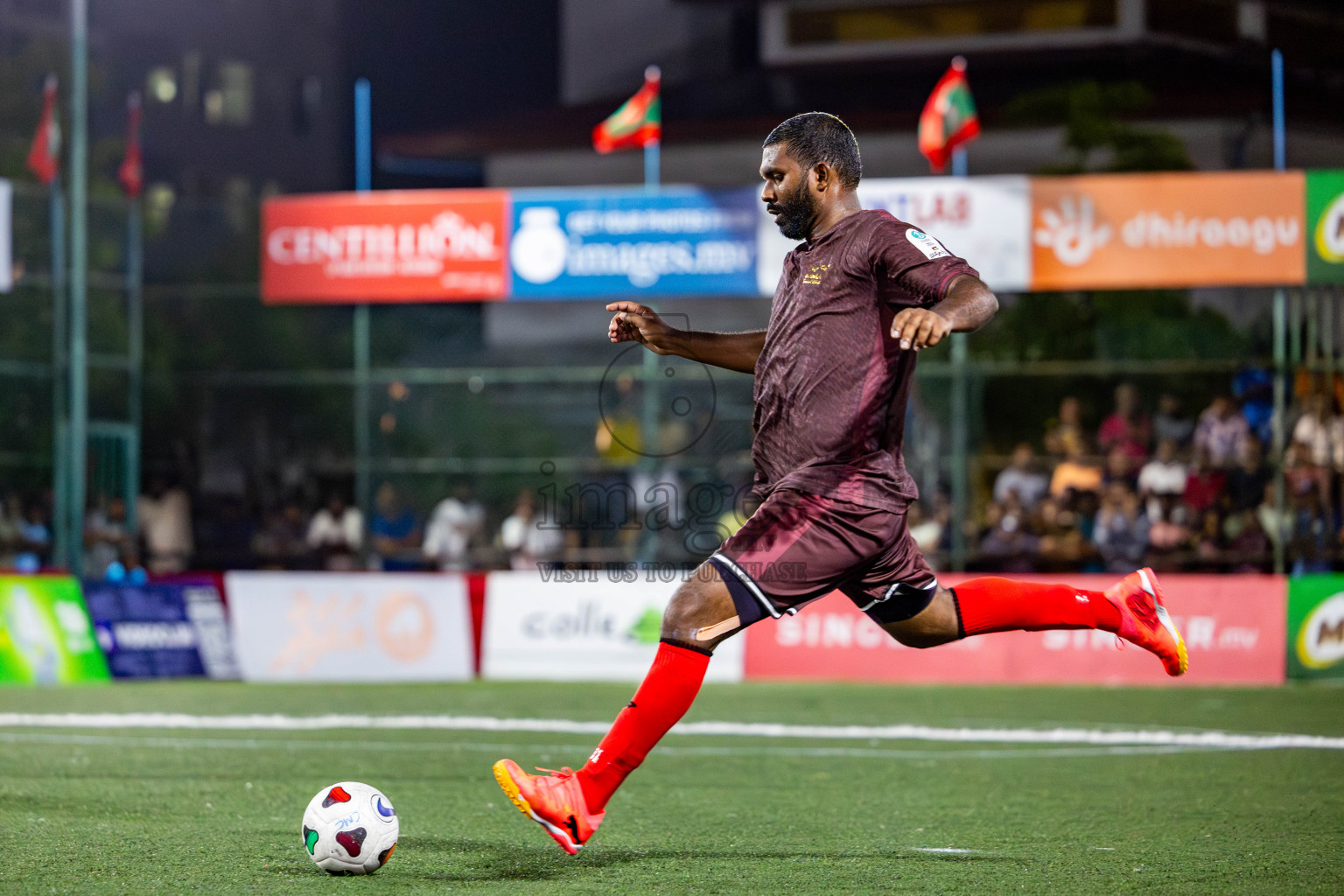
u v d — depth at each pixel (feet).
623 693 96.68
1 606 104.27
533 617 111.24
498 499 126.41
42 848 39.63
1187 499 111.86
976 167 177.06
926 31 211.00
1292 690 97.30
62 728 74.38
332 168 313.12
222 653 110.83
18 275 123.85
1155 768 59.52
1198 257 104.83
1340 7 198.18
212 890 33.91
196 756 62.64
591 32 249.34
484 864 37.29
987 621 37.09
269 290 115.85
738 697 92.63
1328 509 108.88
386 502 124.67
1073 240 105.70
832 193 35.12
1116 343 124.26
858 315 34.12
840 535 34.24
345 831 35.45
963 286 31.81
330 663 110.73
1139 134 150.82
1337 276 103.86
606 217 111.04
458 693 96.73
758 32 232.73
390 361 130.93
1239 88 180.24
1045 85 199.72
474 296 112.98
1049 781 55.47
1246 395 114.52
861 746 67.41
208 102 301.22
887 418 34.63
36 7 243.81
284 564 123.44
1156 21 200.23
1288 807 48.85
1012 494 113.80
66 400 122.93
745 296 111.14
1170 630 37.88
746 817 46.37
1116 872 36.83
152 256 126.72
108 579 111.14
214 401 124.67
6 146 138.92
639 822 45.16
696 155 201.46
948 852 39.70
